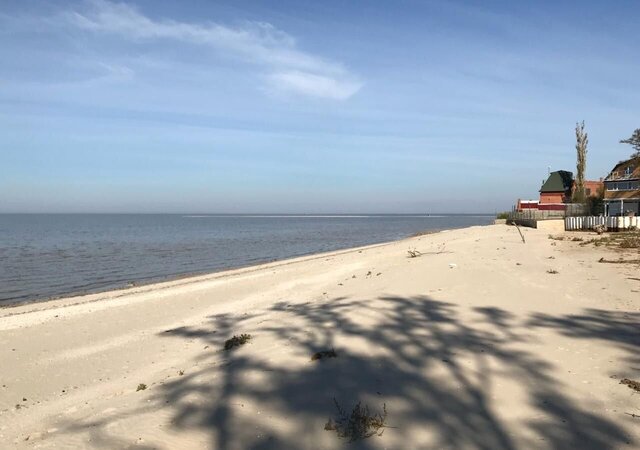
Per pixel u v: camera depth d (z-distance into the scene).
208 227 117.00
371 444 5.30
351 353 8.41
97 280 28.14
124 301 18.45
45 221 173.00
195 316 15.41
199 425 6.01
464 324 9.97
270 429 5.80
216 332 12.69
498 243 30.80
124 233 85.62
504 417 5.82
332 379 7.23
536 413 5.88
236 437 5.66
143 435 5.82
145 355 11.23
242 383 7.30
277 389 6.98
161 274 30.61
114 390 8.80
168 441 5.65
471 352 8.15
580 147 58.16
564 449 5.04
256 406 6.45
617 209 52.25
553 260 20.88
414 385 6.87
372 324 10.26
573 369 7.21
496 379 6.96
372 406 6.24
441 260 21.98
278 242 61.78
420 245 36.66
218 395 6.91
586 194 60.25
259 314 14.57
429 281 15.66
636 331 9.18
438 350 8.34
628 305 11.67
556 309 11.22
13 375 10.34
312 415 6.09
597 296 12.80
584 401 6.12
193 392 7.10
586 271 17.30
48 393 9.27
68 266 34.88
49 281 27.84
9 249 49.97
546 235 36.62
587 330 9.31
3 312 17.77
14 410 8.48
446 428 5.61
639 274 16.36
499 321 10.13
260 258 40.69
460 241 34.91
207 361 9.39
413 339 9.05
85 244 57.78
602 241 28.91
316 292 17.72
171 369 9.59
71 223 148.00
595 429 5.41
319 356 8.22
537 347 8.29
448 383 6.89
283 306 15.38
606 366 7.27
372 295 13.73
